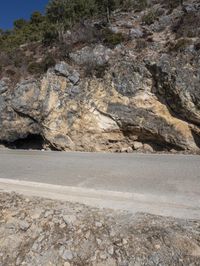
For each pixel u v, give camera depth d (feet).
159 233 14.02
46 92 52.13
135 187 22.31
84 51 54.95
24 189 23.18
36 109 53.57
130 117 44.42
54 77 51.98
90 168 31.27
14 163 37.52
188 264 12.04
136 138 46.19
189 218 15.71
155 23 60.95
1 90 58.13
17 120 56.39
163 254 12.69
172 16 60.90
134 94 44.80
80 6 72.90
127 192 20.94
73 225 15.47
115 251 13.24
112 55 51.31
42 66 58.39
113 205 18.24
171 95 41.37
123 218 15.97
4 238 14.94
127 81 45.60
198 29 48.16
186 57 41.63
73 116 48.52
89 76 50.03
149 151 44.14
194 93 38.86
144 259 12.55
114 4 73.92
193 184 22.26
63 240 14.38
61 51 59.31
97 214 16.62
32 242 14.55
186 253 12.63
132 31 56.59
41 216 16.65
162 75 41.70
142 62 45.70
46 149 53.06
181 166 29.63
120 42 54.39
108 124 46.37
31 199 19.93
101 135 47.01
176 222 15.11
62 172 29.68
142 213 16.55
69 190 22.29
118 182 24.20
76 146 48.16
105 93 47.06
